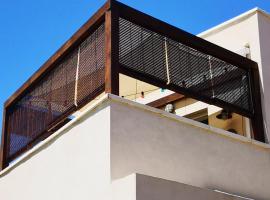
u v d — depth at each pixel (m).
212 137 7.98
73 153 7.48
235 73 9.11
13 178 8.95
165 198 6.41
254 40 9.55
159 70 8.09
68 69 8.66
